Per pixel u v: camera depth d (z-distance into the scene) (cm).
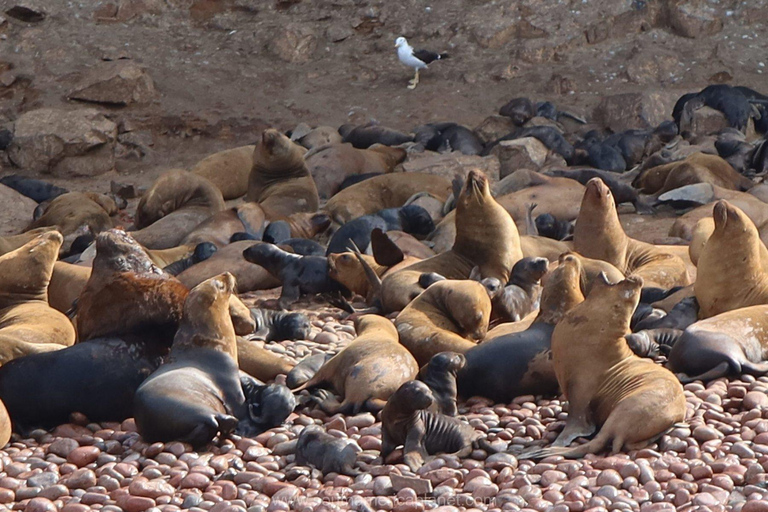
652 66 7700
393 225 4541
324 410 2431
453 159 6122
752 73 7638
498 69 7862
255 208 4753
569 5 8225
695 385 2447
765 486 1855
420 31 8356
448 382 2348
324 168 6050
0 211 5828
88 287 2562
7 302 3019
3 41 8100
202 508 1912
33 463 2188
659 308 3234
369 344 2502
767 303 2908
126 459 2188
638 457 2028
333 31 8400
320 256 3888
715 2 8094
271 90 7956
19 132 6912
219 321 2408
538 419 2362
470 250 3556
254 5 8688
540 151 6228
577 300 2505
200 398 2267
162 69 8019
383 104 7706
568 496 1842
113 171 7069
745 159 5944
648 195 5666
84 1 8462
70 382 2419
